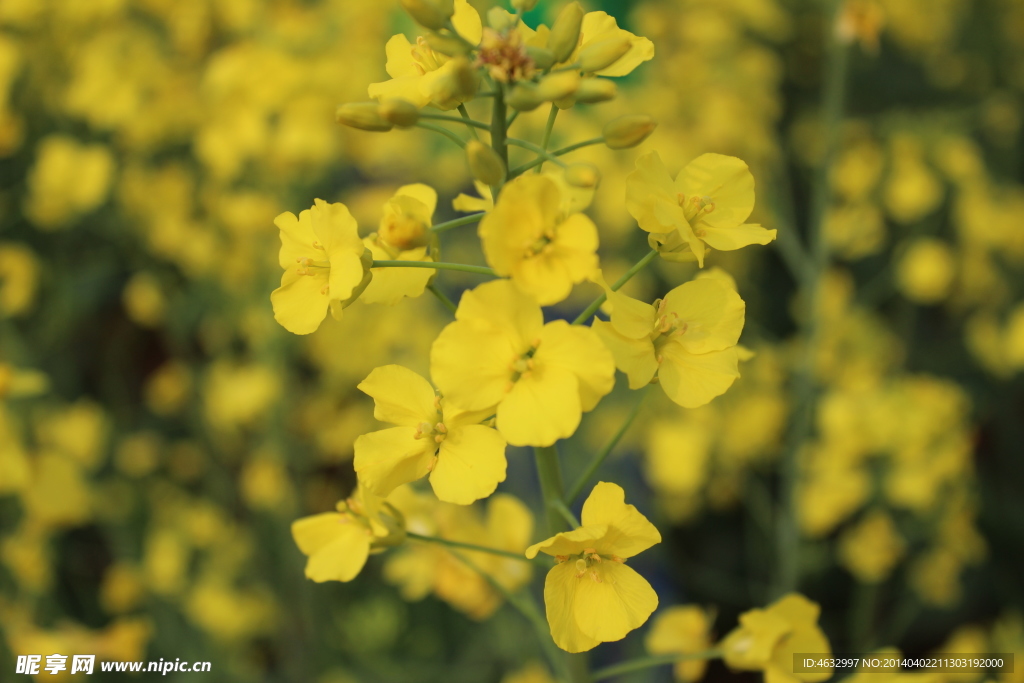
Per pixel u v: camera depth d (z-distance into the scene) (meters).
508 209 0.21
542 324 0.22
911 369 0.53
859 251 0.44
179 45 0.46
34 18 0.43
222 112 0.42
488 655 0.43
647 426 0.46
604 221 0.47
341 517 0.24
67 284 0.45
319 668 0.44
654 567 0.50
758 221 0.47
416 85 0.23
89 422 0.42
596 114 0.45
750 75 0.49
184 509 0.45
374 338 0.46
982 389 0.52
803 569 0.40
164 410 0.48
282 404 0.43
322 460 0.49
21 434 0.36
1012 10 0.61
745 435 0.41
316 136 0.41
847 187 0.47
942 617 0.48
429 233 0.22
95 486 0.43
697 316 0.23
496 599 0.26
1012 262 0.51
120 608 0.42
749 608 0.48
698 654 0.25
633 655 0.44
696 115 0.47
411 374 0.23
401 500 0.26
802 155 0.55
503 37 0.22
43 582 0.37
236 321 0.45
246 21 0.44
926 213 0.48
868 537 0.40
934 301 0.56
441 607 0.48
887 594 0.48
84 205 0.42
